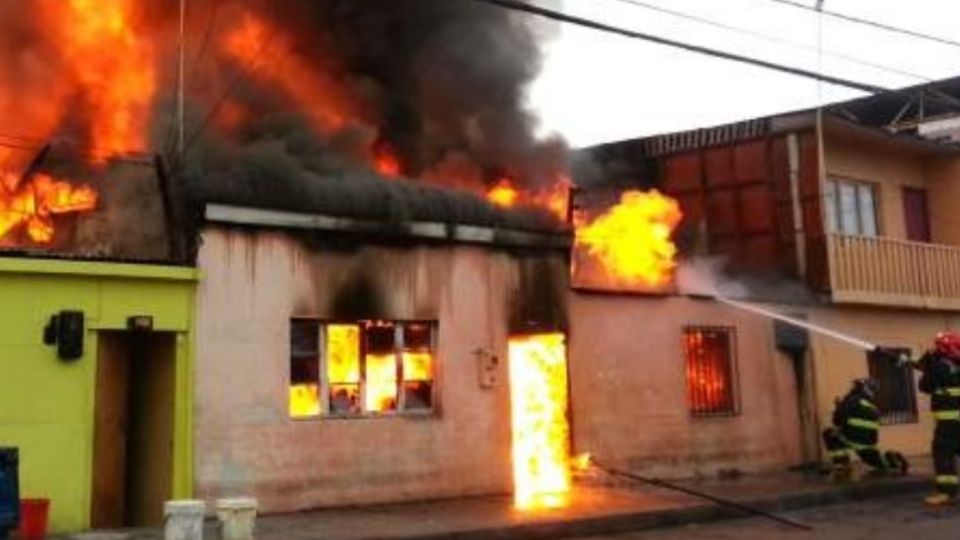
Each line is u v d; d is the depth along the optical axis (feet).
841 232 65.16
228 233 38.99
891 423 64.34
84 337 35.91
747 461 54.70
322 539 32.07
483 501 42.24
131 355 39.27
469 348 44.83
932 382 44.70
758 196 64.85
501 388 45.57
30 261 34.91
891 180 70.44
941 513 41.75
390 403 42.86
